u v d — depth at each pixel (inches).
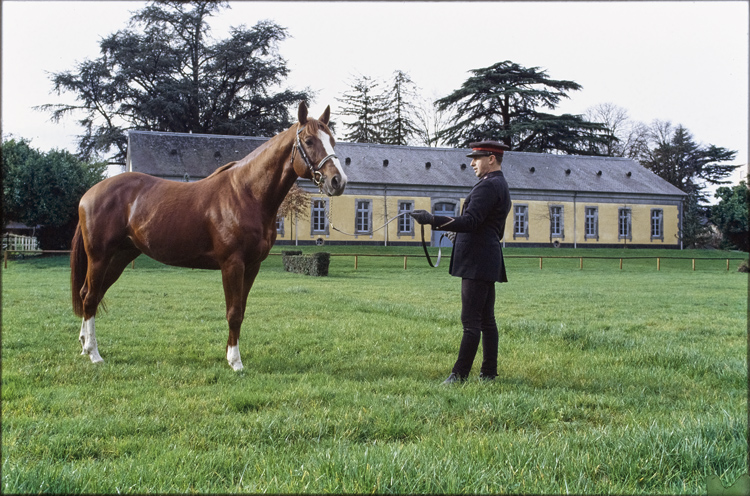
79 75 1985.7
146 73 2025.1
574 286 776.3
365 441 141.0
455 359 247.9
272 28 2129.7
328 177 211.5
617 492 108.3
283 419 151.0
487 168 210.1
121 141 2015.3
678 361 244.4
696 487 110.1
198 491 106.1
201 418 153.9
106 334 290.0
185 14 2020.2
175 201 227.5
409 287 728.3
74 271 240.8
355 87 2640.3
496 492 106.0
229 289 219.9
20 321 322.7
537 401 173.9
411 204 1859.0
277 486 106.5
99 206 235.1
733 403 177.8
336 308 431.2
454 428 148.2
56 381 193.9
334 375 212.2
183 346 265.3
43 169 1302.9
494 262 203.3
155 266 1091.3
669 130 2797.7
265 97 2146.9
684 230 2106.3
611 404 176.2
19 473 108.0
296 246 1731.1
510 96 2198.6
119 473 112.8
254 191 223.1
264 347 263.9
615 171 2150.6
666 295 637.3
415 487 106.1
